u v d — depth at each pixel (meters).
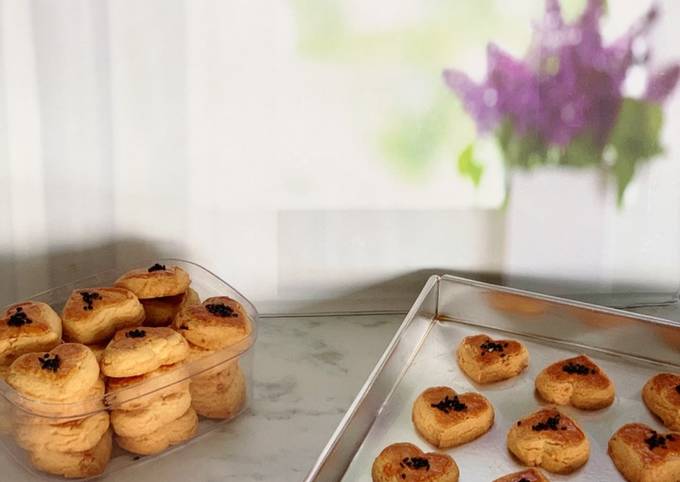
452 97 0.74
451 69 0.73
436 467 0.60
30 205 0.72
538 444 0.62
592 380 0.68
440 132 0.74
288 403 0.69
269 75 0.72
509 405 0.67
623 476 0.62
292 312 0.78
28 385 0.59
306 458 0.64
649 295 0.81
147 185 0.73
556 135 0.75
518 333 0.75
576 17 0.72
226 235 0.75
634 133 0.76
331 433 0.66
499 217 0.77
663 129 0.76
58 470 0.61
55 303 0.69
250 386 0.68
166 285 0.68
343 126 0.74
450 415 0.64
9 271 0.73
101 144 0.71
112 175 0.72
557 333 0.74
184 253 0.75
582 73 0.74
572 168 0.76
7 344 0.61
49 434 0.60
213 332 0.64
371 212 0.76
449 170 0.75
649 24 0.73
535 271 0.79
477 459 0.63
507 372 0.70
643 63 0.74
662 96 0.75
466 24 0.72
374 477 0.61
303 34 0.71
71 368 0.59
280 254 0.76
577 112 0.75
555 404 0.68
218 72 0.71
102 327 0.64
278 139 0.73
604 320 0.73
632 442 0.62
